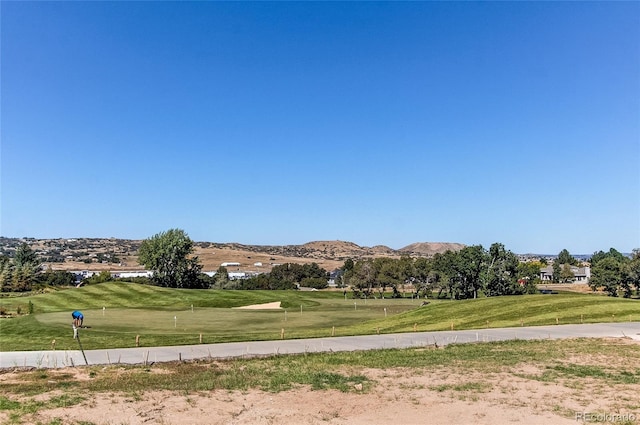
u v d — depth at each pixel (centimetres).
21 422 1420
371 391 1833
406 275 12281
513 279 10600
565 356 2502
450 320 4456
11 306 6681
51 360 2492
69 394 1755
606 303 4844
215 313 5781
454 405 1630
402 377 2072
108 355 2616
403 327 4188
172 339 3281
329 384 1944
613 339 3056
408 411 1569
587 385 1883
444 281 11062
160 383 1956
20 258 12356
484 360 2428
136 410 1568
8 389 1838
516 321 4162
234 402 1680
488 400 1686
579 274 16762
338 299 10288
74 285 12481
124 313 5594
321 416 1520
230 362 2444
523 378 2019
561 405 1608
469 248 10788
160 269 11500
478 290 11300
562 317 4250
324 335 3512
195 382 1966
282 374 2131
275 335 3544
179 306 6950
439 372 2162
